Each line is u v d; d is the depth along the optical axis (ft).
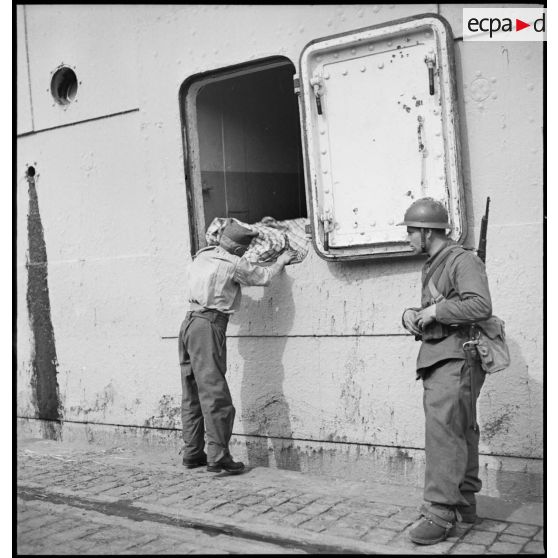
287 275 16.49
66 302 20.54
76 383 20.49
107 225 19.58
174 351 18.58
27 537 13.28
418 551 11.90
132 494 15.42
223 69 17.29
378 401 15.47
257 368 17.07
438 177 14.24
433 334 12.19
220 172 19.12
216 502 14.62
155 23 18.15
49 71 20.27
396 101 14.62
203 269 16.12
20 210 21.34
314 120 15.60
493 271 13.97
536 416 13.66
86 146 19.81
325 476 16.17
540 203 13.53
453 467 11.98
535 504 13.65
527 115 13.58
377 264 15.33
